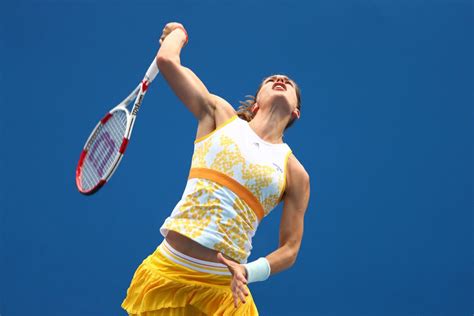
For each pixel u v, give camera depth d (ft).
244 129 32.35
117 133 35.58
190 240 31.07
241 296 28.40
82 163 37.04
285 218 33.27
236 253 31.01
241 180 31.14
